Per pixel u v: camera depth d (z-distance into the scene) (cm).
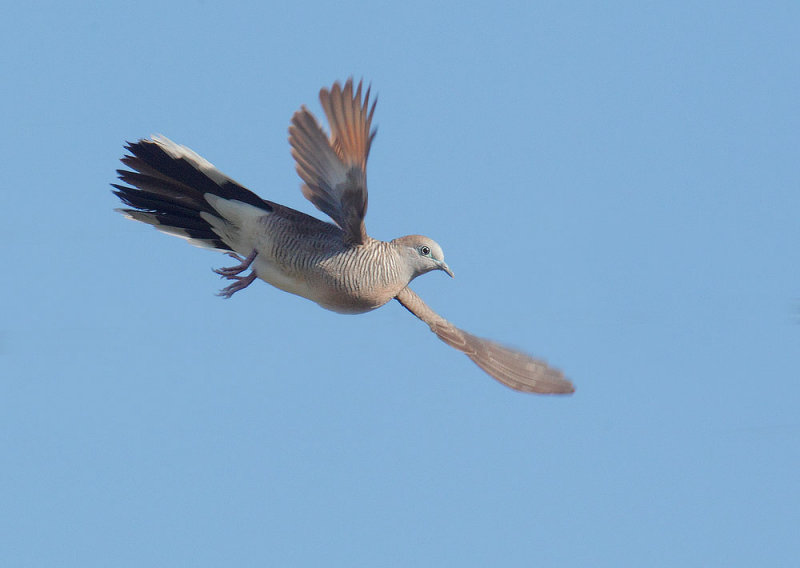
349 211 1207
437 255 1298
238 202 1265
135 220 1290
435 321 1327
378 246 1275
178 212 1288
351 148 1139
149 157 1248
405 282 1306
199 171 1241
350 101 1109
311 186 1204
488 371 1281
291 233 1255
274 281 1284
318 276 1256
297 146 1168
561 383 1259
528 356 1288
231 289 1282
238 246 1295
